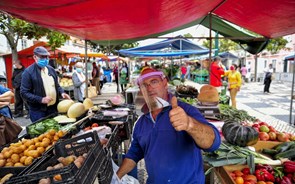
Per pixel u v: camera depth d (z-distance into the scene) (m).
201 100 4.50
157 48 12.08
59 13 2.64
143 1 2.65
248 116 4.72
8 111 3.65
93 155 1.57
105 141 2.21
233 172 2.77
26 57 11.27
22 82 3.74
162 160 1.73
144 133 1.87
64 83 12.02
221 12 4.99
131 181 2.17
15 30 9.05
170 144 1.73
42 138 2.30
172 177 1.71
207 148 1.53
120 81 16.61
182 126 1.36
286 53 29.55
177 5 3.19
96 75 15.49
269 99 13.05
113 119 3.24
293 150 3.08
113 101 4.29
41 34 9.48
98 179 1.55
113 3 2.55
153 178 1.79
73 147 1.92
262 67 35.31
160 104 1.75
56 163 1.83
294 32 5.20
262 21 4.67
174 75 14.15
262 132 3.64
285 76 25.25
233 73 9.66
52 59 13.06
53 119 3.15
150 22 4.07
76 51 14.22
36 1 2.10
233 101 9.85
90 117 3.33
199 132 1.44
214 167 3.03
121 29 4.33
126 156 2.12
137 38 6.59
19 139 2.56
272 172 2.74
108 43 6.71
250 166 2.75
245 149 2.99
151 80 1.80
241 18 4.88
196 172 1.75
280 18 4.23
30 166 1.76
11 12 2.53
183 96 7.21
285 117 8.45
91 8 2.60
